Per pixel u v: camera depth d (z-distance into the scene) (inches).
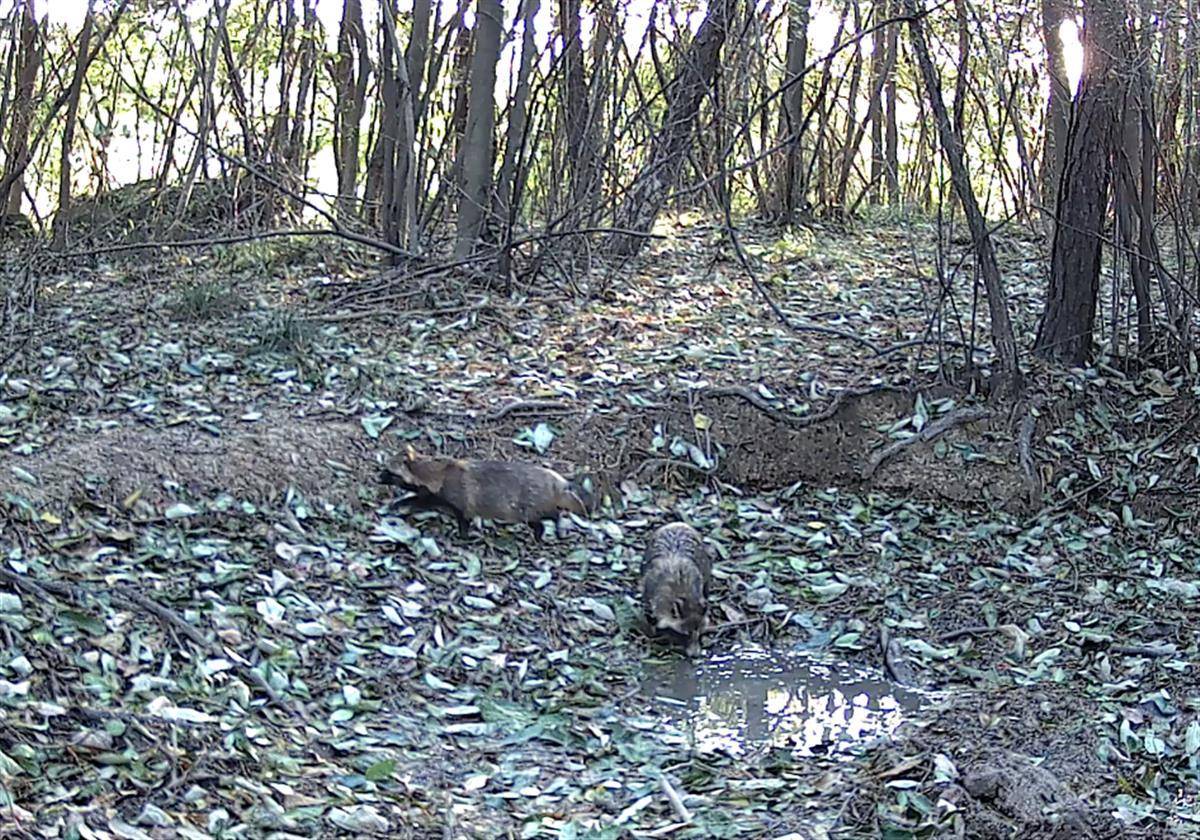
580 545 257.4
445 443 271.0
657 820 196.2
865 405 290.4
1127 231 301.7
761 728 217.5
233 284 323.0
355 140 384.8
